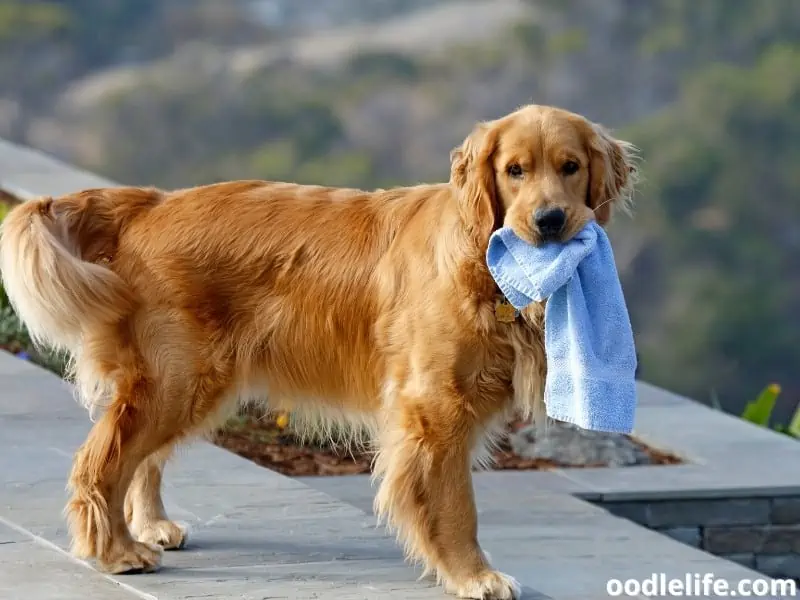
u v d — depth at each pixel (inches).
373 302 285.6
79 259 284.8
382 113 1868.8
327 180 1813.5
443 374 276.2
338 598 274.4
